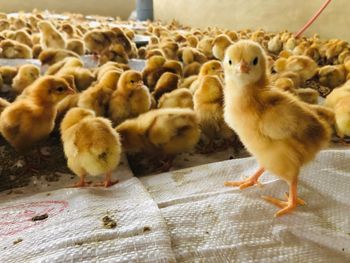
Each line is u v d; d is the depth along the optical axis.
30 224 0.22
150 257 0.18
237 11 1.09
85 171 0.28
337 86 0.53
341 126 0.35
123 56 0.60
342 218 0.22
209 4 1.20
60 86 0.31
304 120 0.22
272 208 0.23
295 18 0.93
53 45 0.62
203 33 0.93
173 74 0.44
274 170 0.23
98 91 0.37
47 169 0.31
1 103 0.35
